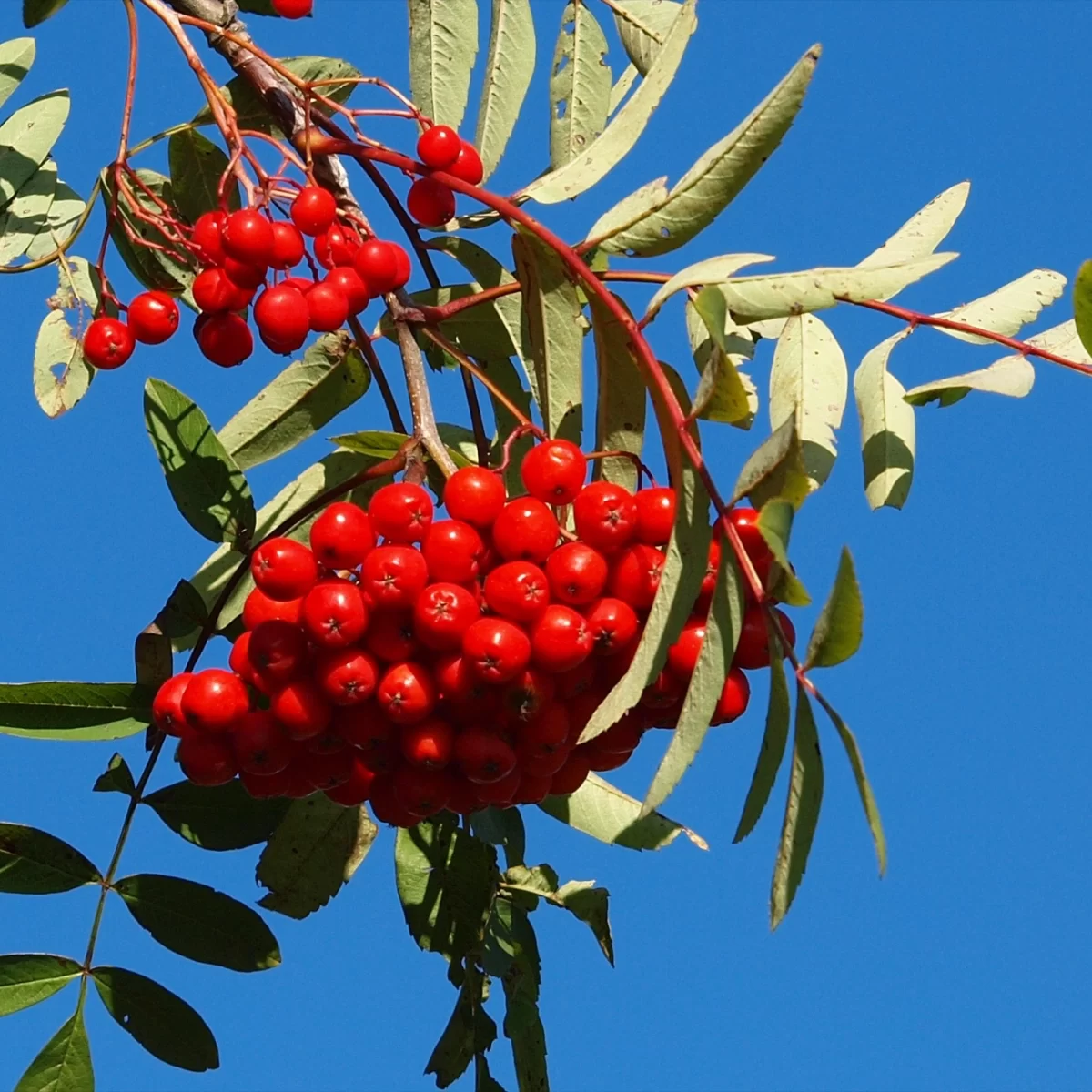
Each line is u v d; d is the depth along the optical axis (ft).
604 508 2.49
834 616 2.39
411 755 2.52
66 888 2.63
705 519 2.45
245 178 2.67
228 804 2.64
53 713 2.59
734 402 2.44
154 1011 2.62
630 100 2.62
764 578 2.47
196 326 2.68
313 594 2.49
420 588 2.49
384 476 2.66
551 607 2.49
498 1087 2.69
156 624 2.62
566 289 2.57
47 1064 2.61
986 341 2.69
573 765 2.59
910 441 2.67
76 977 2.62
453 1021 2.69
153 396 2.68
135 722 2.60
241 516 2.67
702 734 2.44
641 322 2.51
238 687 2.54
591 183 2.61
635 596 2.50
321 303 2.62
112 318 2.69
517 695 2.50
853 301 2.51
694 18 2.62
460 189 2.63
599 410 2.58
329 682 2.50
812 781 2.40
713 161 2.54
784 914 2.40
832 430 2.66
